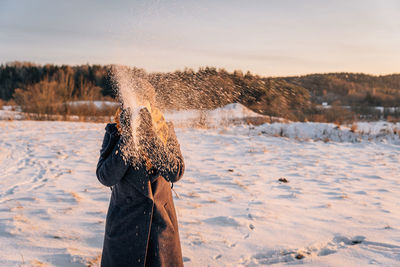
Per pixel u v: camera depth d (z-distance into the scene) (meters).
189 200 4.68
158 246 2.03
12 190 4.93
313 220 4.00
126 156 1.89
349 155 9.21
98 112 18.33
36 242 3.12
